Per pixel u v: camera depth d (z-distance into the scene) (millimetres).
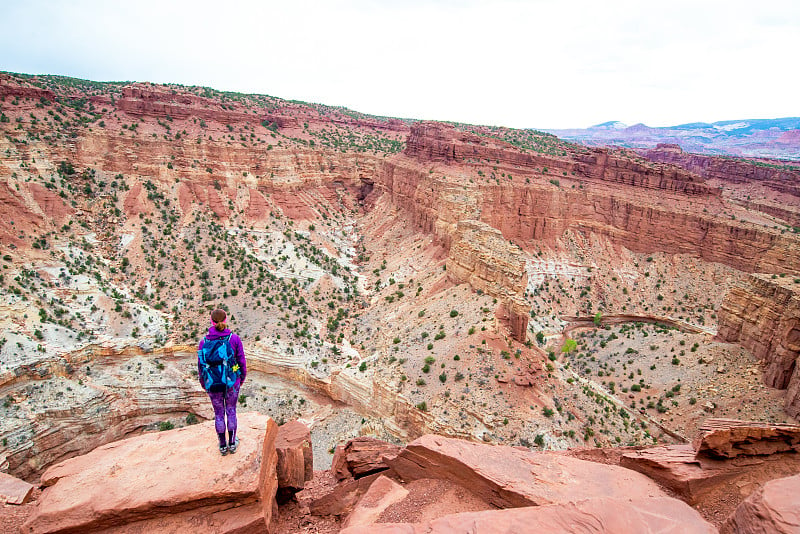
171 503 11086
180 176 92000
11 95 85625
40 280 64562
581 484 13398
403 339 60562
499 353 49781
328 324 73062
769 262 87188
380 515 13461
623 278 96062
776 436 13914
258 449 12781
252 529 11492
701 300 88875
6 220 68812
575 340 79750
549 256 97750
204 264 79125
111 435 55500
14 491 12656
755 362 57688
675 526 9945
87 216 81125
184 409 61031
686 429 52688
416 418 46906
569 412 45750
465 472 14070
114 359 61188
